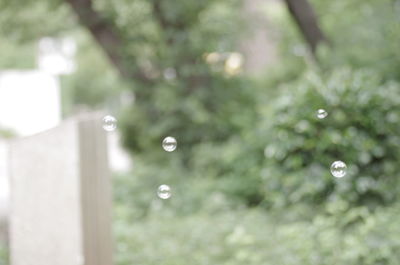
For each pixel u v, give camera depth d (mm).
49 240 5414
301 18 14461
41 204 5457
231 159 10695
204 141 13391
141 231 8078
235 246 7027
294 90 8438
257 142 10281
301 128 7945
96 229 5430
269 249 6758
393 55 12375
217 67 14156
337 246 6371
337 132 7875
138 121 14438
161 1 13461
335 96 8016
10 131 29641
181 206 10062
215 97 13844
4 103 30906
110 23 14250
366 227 6254
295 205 8078
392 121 7945
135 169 12086
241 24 14883
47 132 5383
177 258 6906
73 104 38812
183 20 13711
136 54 14211
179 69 13750
